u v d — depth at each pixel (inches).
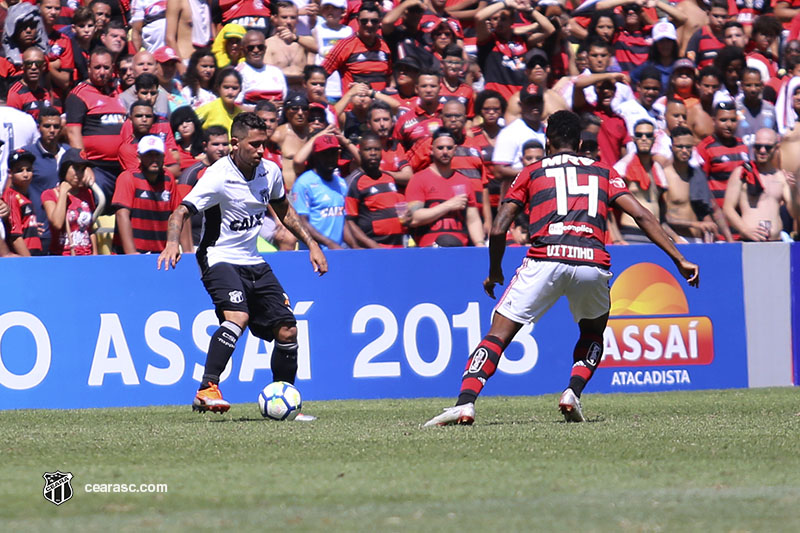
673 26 1733.5
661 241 866.8
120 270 1250.6
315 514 478.9
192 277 1268.5
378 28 1614.2
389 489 547.5
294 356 1016.9
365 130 1524.4
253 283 1005.8
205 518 469.7
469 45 1679.4
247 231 994.7
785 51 1782.7
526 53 1672.0
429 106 1520.7
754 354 1444.4
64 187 1311.5
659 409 1104.2
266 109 1374.3
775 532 436.1
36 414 1116.5
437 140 1400.1
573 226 856.9
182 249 1327.5
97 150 1391.5
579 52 1663.4
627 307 1396.4
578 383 902.4
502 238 871.1
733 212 1544.0
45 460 673.0
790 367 1464.1
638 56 1754.4
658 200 1488.7
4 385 1218.6
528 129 1501.0
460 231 1412.4
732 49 1654.8
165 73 1476.4
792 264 1466.5
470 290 1347.2
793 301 1467.8
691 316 1419.8
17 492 544.7
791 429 846.5
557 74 1723.7
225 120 1459.2
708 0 1827.0
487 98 1515.7
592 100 1598.2
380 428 862.5
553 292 864.3
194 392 1267.2
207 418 1013.8
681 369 1414.9
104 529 443.8
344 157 1430.9
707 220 1520.7
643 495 528.1
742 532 435.8
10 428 929.5
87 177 1338.6
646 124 1465.3
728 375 1433.3
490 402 1239.5
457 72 1583.4
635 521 459.5
